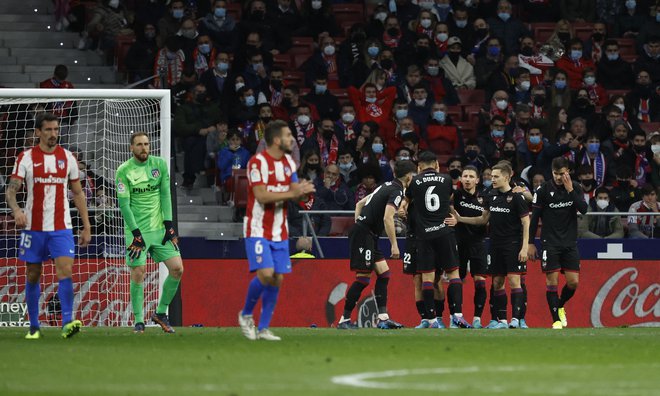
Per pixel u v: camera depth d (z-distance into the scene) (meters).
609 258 66.25
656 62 89.38
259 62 81.44
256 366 29.22
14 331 49.28
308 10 89.31
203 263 63.94
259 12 86.38
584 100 83.12
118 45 84.00
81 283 60.69
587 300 65.94
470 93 86.44
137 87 81.62
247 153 75.00
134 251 44.47
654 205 70.81
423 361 30.69
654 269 66.44
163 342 38.38
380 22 87.12
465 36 88.31
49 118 41.09
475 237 55.81
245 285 64.25
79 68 83.19
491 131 79.44
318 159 72.06
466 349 35.12
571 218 55.09
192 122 76.88
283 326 64.00
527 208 54.09
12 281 60.00
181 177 78.56
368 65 84.69
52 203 41.31
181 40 81.38
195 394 23.39
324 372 27.67
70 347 36.12
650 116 86.56
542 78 87.38
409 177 52.41
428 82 82.69
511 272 54.53
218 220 74.38
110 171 64.06
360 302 64.69
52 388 24.64
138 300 46.34
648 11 95.44
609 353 34.09
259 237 37.91
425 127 80.94
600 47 90.25
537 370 28.33
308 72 84.50
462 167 74.50
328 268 64.62
